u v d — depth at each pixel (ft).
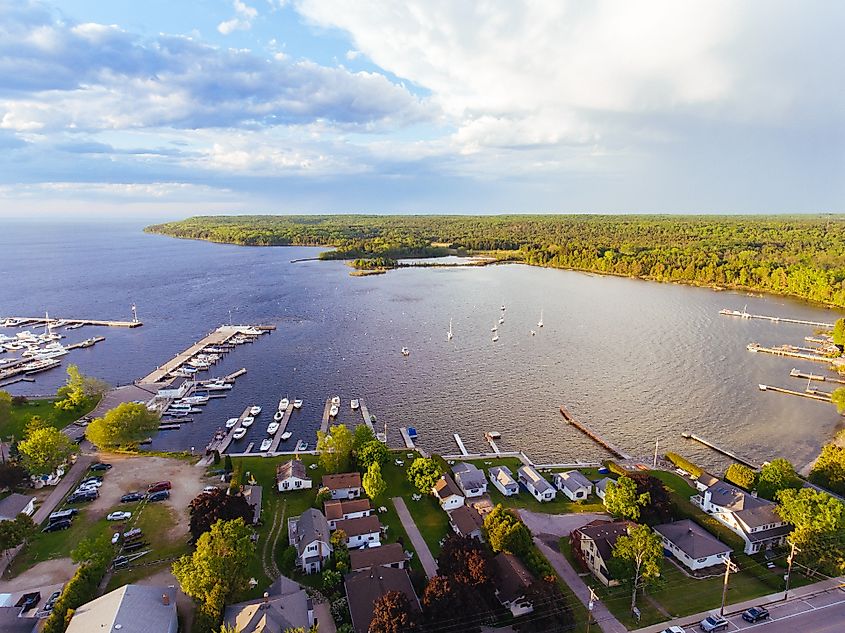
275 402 527.40
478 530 295.28
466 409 510.58
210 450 411.34
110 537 293.64
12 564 272.51
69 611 219.82
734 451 436.35
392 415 496.64
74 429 443.73
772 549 292.81
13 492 338.75
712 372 613.52
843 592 258.57
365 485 326.85
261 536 298.56
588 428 471.21
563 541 302.45
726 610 245.65
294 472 354.95
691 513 322.14
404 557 275.18
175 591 243.60
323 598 249.96
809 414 506.48
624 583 263.29
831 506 279.49
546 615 229.45
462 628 214.48
